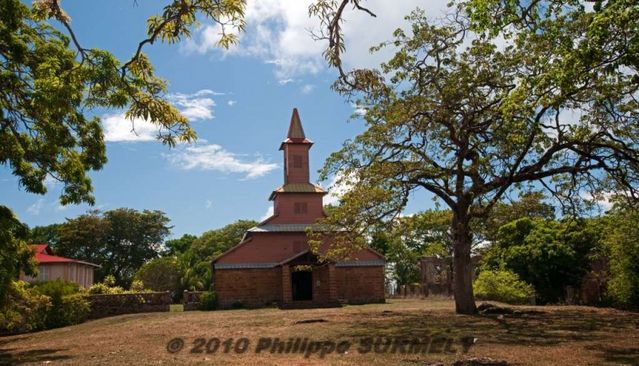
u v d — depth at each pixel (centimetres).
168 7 877
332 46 868
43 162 1741
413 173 2305
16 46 1512
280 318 2639
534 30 1186
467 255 2533
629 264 2422
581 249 3091
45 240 7512
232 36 944
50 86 1055
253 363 1286
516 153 2170
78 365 1341
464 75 2147
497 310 2544
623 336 1675
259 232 4609
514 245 3400
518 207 2586
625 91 1662
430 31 2152
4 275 1702
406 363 1245
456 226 2500
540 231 3256
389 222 2355
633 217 2350
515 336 1684
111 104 1010
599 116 1955
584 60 1049
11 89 1566
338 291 4569
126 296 3806
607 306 2864
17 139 1692
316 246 2611
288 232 4666
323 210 4784
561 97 1147
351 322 2262
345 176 2317
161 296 3916
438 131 2344
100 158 1855
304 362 1291
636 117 1855
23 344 2047
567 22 1413
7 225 1708
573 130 2025
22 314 2505
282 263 4353
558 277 3161
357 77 915
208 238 8244
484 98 2195
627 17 949
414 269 6650
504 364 1198
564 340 1592
